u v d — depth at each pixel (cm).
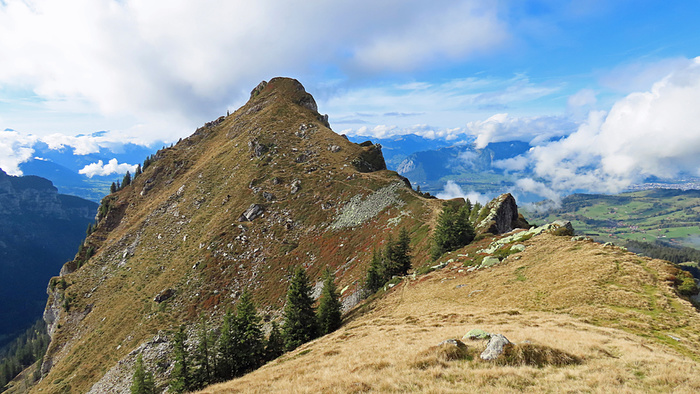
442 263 6762
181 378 4966
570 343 2147
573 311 3278
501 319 3244
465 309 3991
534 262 5022
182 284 11088
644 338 2486
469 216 10175
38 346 19850
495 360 1948
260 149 17850
